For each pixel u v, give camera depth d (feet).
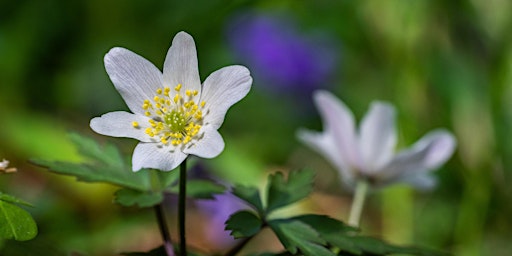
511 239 1.95
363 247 1.24
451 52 2.10
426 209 2.04
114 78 1.20
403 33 2.09
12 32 2.37
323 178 2.29
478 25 2.06
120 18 2.44
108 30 2.45
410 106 2.05
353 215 1.47
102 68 2.45
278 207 1.25
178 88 1.20
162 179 1.27
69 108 2.43
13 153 2.00
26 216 1.17
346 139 1.45
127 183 1.26
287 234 1.21
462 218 1.91
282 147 2.43
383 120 1.46
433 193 2.07
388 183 1.47
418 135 2.05
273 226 1.22
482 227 1.91
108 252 1.82
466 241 1.90
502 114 2.02
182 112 1.20
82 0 2.44
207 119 1.19
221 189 1.28
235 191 1.26
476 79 2.07
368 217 2.10
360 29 2.44
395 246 1.25
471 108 2.05
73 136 1.30
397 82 2.10
